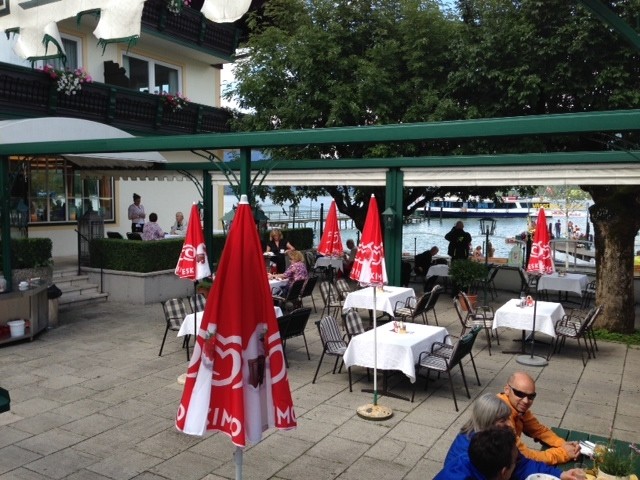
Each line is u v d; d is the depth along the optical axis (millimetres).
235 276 3332
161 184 18219
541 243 9555
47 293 10562
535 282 15242
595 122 5230
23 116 13133
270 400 3432
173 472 5371
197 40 17625
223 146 8016
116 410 6867
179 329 9078
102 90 14773
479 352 9773
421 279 17547
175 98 16766
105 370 8375
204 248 7891
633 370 8812
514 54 12000
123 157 11102
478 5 13078
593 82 11305
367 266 7078
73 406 6977
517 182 11273
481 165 11516
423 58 13891
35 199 14633
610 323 10977
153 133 16578
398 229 12688
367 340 7480
